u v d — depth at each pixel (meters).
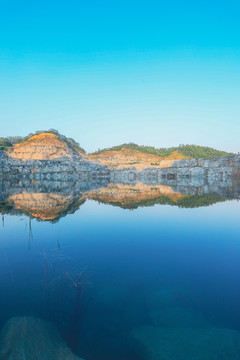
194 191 53.16
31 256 12.03
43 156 172.75
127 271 10.28
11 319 6.78
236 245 14.17
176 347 6.11
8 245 13.96
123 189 59.88
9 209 27.02
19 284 8.82
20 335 6.25
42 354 5.80
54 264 10.91
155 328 6.77
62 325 6.76
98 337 6.44
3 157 153.25
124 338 6.43
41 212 25.59
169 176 173.25
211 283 9.31
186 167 177.12
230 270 10.52
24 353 5.80
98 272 10.14
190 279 9.66
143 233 17.06
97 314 7.32
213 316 7.29
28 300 7.76
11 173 134.00
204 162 175.88
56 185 77.19
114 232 17.33
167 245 14.17
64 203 32.69
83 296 8.11
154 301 8.00
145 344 6.20
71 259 11.61
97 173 177.62
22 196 41.53
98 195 44.19
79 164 174.00
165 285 9.11
